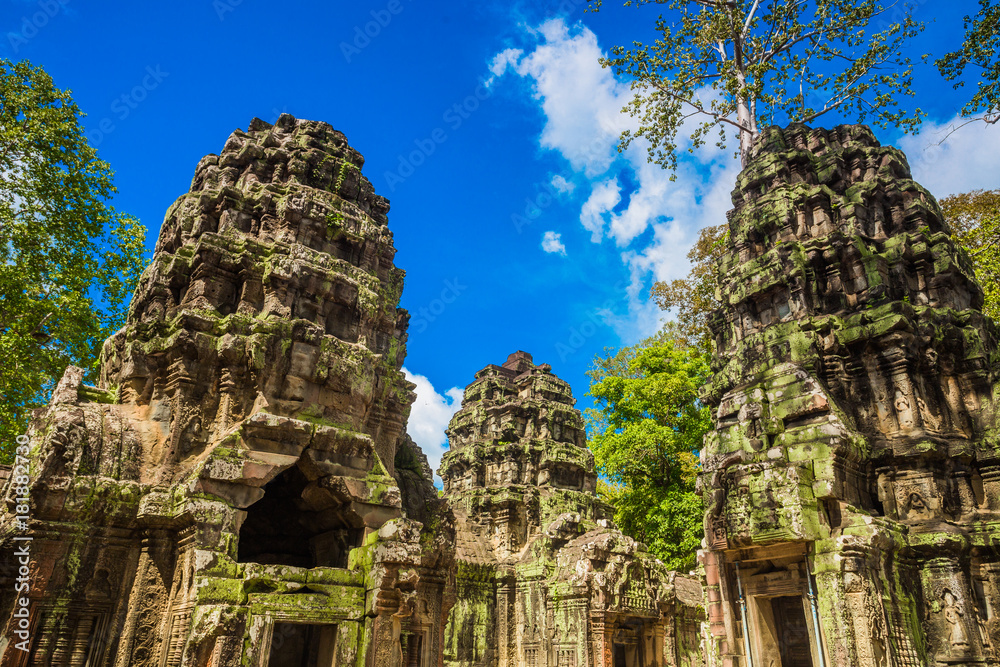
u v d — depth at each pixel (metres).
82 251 27.31
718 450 20.38
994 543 16.97
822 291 22.14
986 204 31.20
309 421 15.41
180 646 11.85
